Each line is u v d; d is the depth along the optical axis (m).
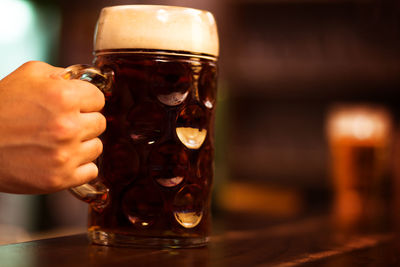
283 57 3.02
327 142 3.10
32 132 0.56
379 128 1.51
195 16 0.60
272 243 0.67
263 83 3.07
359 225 0.93
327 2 2.96
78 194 0.58
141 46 0.58
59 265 0.50
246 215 2.07
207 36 0.60
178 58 0.58
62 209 2.48
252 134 3.21
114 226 0.58
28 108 0.56
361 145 1.49
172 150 0.58
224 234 0.74
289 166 3.13
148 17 0.58
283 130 3.18
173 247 0.59
